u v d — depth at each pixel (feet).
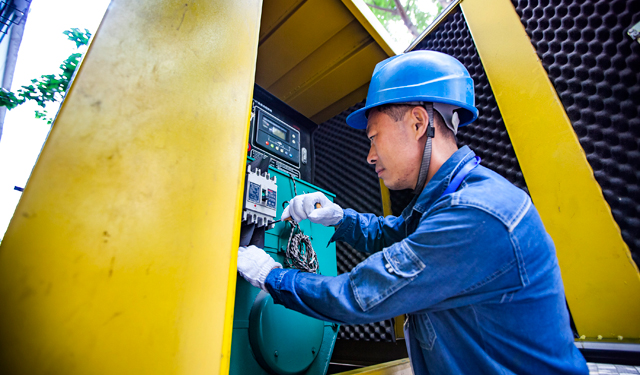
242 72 2.32
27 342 1.12
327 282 2.46
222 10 2.34
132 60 1.68
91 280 1.28
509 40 5.62
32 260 1.20
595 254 4.22
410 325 2.84
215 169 1.90
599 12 4.72
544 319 2.24
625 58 4.43
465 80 3.31
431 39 7.22
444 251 2.13
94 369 1.19
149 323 1.38
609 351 3.79
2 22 6.18
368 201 7.52
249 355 3.34
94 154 1.43
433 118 3.17
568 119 4.78
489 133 5.78
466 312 2.32
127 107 1.59
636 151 4.20
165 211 1.58
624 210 4.16
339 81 7.45
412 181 3.39
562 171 4.67
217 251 1.76
